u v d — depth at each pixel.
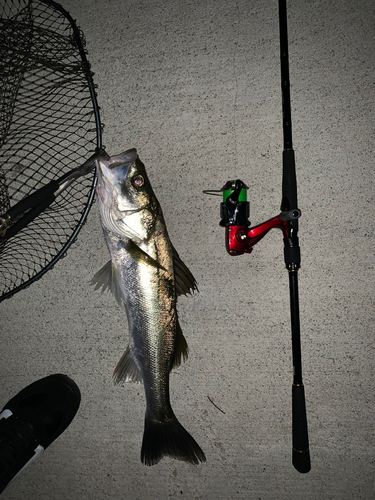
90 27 0.85
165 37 0.83
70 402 0.79
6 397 0.83
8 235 0.64
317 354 0.76
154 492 0.79
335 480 0.75
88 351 0.82
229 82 0.80
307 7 0.78
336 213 0.77
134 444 0.80
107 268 0.72
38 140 0.83
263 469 0.76
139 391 0.80
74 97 0.78
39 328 0.83
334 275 0.76
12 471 0.76
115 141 0.83
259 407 0.77
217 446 0.78
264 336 0.77
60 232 0.83
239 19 0.80
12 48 0.71
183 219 0.80
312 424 0.76
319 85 0.78
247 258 0.78
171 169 0.81
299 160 0.78
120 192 0.68
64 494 0.81
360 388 0.75
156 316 0.69
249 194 0.78
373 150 0.76
